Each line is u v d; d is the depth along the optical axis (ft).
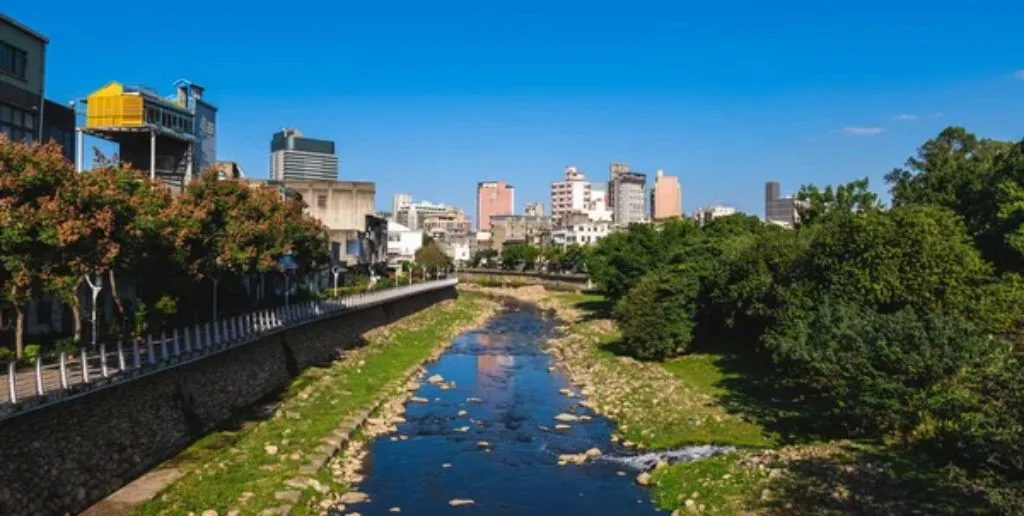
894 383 94.94
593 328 261.44
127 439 89.56
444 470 106.63
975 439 71.77
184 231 110.11
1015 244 142.00
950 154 246.47
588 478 102.68
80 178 89.04
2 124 122.01
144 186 108.99
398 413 140.87
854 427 107.55
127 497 82.84
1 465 67.31
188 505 81.05
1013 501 61.21
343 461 106.32
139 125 162.20
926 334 96.73
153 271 120.78
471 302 407.44
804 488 85.25
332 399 140.46
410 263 417.28
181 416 105.09
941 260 117.29
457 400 155.43
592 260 339.16
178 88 189.88
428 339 243.81
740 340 182.39
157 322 131.64
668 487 95.14
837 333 103.30
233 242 127.13
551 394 162.20
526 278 596.70
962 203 192.34
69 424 77.92
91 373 89.92
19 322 90.12
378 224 374.43
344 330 208.13
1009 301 114.62
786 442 108.78
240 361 131.34
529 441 122.72
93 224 86.17
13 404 69.05
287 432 113.19
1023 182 162.91
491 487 99.14
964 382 90.27
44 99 137.18
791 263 151.74
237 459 98.73
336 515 87.04
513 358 216.33
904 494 80.84
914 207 143.84
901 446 95.81
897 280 116.67
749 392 139.74
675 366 173.17
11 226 78.28
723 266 175.83
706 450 108.99
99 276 114.52
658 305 180.96
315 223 185.47
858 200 205.05
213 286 145.59
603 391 157.07
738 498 85.66
